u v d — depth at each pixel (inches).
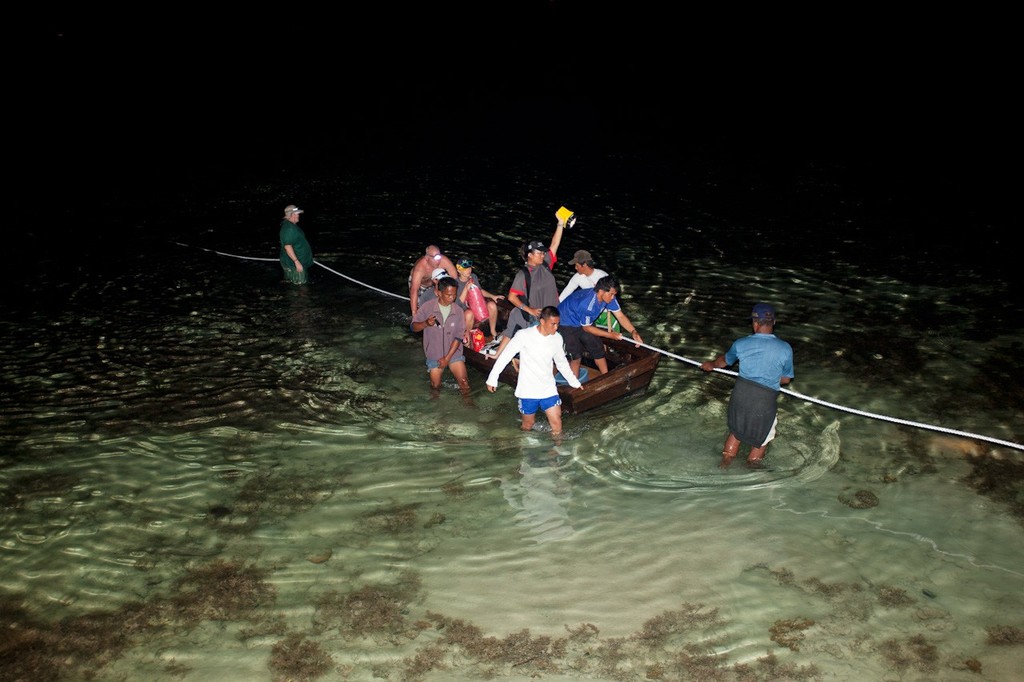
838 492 290.7
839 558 255.6
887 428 331.6
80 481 309.9
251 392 378.3
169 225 654.5
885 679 209.6
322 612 239.5
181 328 455.2
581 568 255.6
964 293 467.2
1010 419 334.3
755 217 631.8
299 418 354.0
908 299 462.9
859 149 843.4
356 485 304.5
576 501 290.8
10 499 298.8
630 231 608.7
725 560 256.7
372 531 277.1
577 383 329.7
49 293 512.1
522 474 308.7
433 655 222.5
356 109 1176.2
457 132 1013.2
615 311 351.9
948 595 238.1
